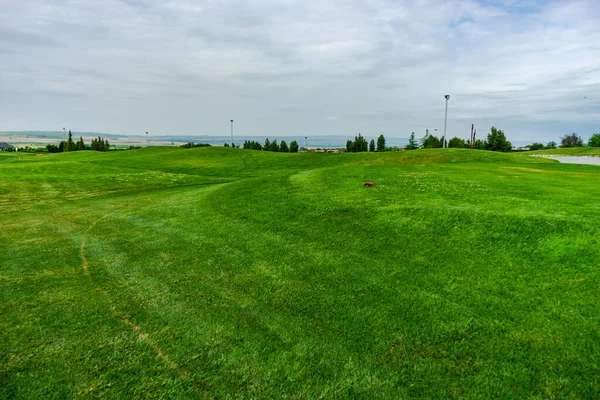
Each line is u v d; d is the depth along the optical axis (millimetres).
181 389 4020
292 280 6797
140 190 23047
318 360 4469
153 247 9234
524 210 9164
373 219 9766
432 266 6969
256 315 5598
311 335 5000
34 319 5637
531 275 6242
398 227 9039
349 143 107750
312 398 3852
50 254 8953
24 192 21922
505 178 16953
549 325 4852
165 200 16516
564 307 5223
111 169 38156
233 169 44000
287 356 4559
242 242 9203
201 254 8492
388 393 3889
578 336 4574
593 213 8555
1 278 7387
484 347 4535
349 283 6527
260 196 14086
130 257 8539
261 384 4078
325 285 6508
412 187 13719
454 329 4938
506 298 5605
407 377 4113
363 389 3961
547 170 23203
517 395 3750
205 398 3883
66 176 30141
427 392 3879
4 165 37969
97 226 11953
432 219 9156
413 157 45594
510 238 7672
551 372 4027
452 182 15000
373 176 17531
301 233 9500
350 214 10375
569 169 27328
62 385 4117
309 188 14617
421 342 4723
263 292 6363
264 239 9320
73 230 11539
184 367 4402
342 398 3844
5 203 17859
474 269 6672
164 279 7121
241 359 4531
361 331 5039
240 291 6441
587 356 4215
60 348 4840
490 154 45000
